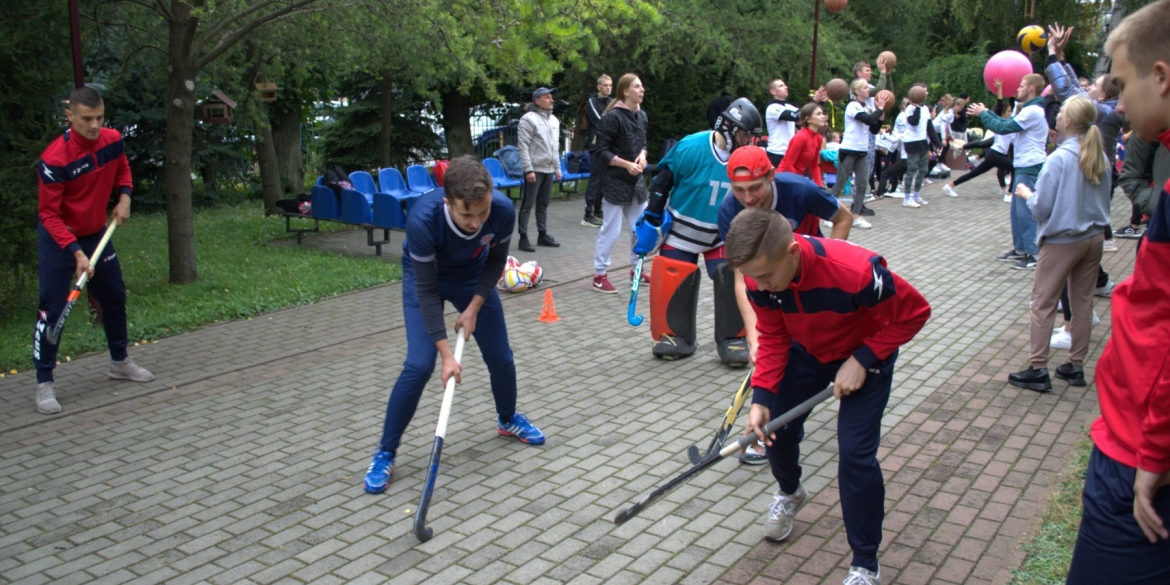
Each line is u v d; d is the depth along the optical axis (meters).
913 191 14.33
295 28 9.98
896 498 4.12
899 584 3.38
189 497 4.33
